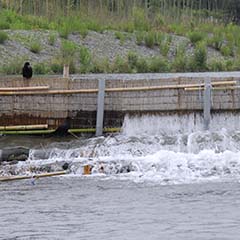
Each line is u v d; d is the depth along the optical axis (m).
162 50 89.75
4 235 19.19
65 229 19.77
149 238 18.50
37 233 19.36
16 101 35.38
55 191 25.89
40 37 85.50
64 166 29.77
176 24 109.44
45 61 78.81
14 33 85.31
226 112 35.50
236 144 32.50
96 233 19.20
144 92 35.38
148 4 129.88
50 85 35.41
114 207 22.80
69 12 111.19
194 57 85.75
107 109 35.50
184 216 21.17
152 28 103.69
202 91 35.25
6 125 35.47
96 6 115.75
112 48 88.25
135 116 35.50
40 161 30.61
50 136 35.53
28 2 110.38
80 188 26.34
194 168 29.19
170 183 26.97
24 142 33.97
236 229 19.36
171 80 35.38
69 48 81.56
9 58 78.00
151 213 21.70
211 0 150.38
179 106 35.38
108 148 31.67
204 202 23.33
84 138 34.91
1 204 23.70
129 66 81.81
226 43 98.50
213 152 30.92
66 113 35.41
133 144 32.31
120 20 105.25
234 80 35.56
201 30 105.25
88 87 35.31
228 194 24.64
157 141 32.69
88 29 93.25
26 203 23.81
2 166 29.92
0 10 101.69
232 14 148.38
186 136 32.94
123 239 18.45
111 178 28.22
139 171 29.31
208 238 18.38
